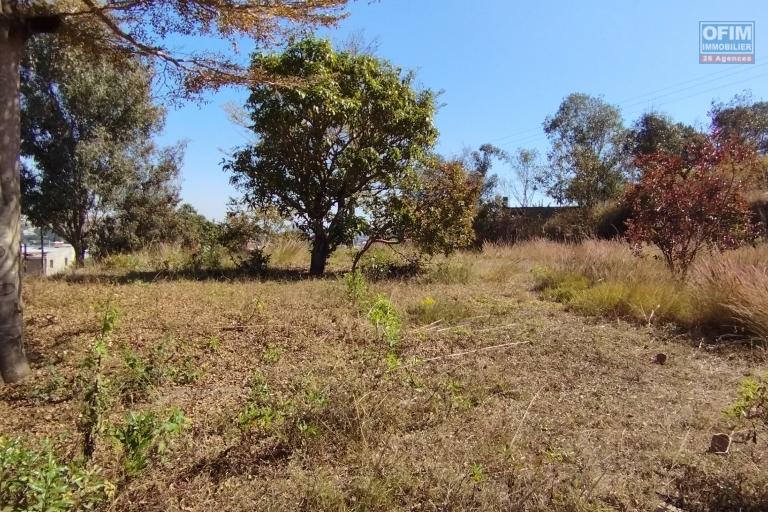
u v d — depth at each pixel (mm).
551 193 26688
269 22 5594
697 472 2602
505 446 2768
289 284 8023
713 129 8438
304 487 2375
